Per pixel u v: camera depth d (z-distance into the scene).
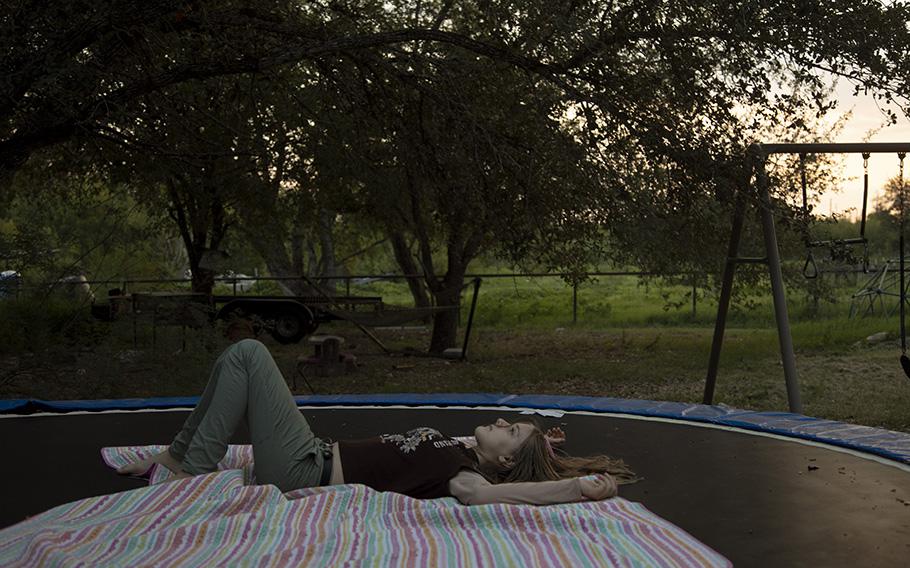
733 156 6.16
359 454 2.82
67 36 5.96
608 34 6.35
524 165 7.10
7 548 2.28
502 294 19.20
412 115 7.77
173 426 4.48
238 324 9.34
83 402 5.09
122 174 9.78
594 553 2.29
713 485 3.24
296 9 7.39
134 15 5.97
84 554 2.19
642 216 6.79
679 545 2.38
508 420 4.61
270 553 2.21
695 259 8.44
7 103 6.04
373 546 2.30
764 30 5.97
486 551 2.28
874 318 12.38
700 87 6.38
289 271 13.55
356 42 6.52
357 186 10.61
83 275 10.84
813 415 6.68
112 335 8.27
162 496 2.59
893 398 7.27
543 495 2.69
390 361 10.40
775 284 5.63
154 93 7.27
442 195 7.98
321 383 8.77
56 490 3.16
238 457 3.26
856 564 2.38
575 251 8.23
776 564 2.38
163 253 17.28
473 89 7.34
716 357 6.33
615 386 8.34
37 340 7.90
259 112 8.84
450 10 8.74
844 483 3.26
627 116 6.41
